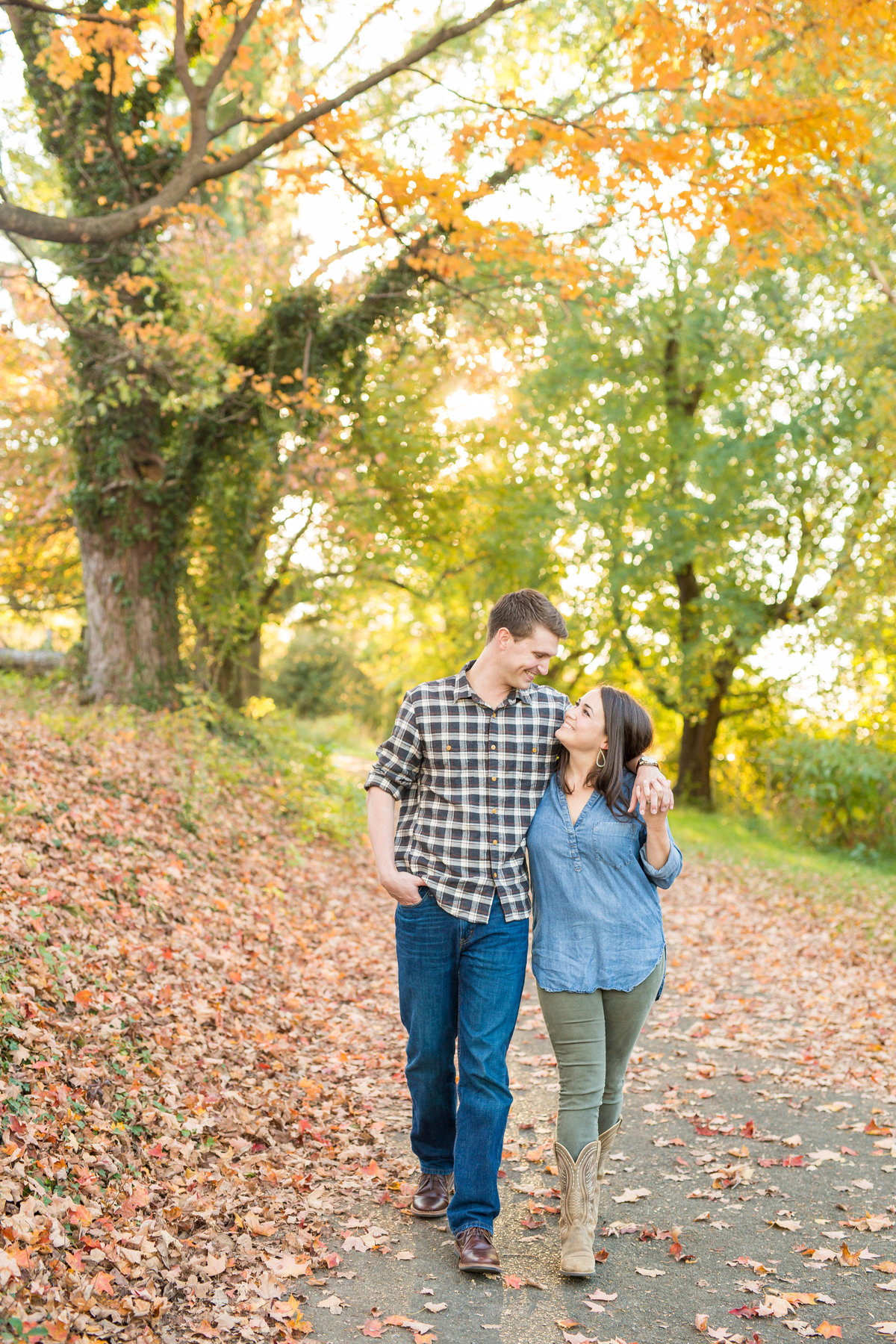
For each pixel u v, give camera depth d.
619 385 18.31
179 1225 3.12
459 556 19.20
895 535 14.52
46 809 6.49
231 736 13.03
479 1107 3.17
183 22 7.14
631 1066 5.38
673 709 20.48
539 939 3.26
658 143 7.91
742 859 14.16
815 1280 3.12
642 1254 3.29
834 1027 6.15
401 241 9.23
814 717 18.39
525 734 3.30
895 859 14.66
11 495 15.29
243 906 7.03
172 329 11.09
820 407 16.22
